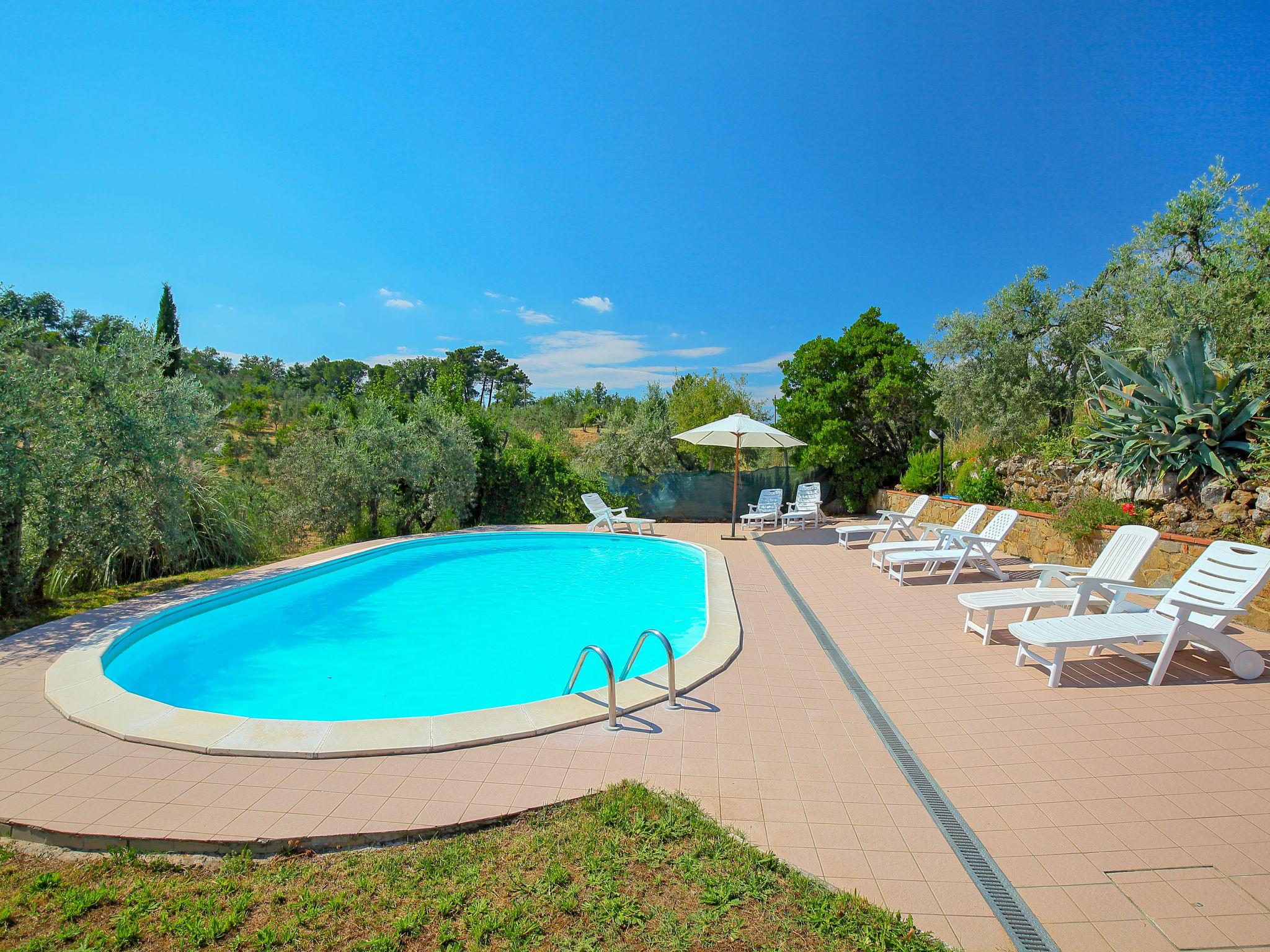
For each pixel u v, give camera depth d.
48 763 3.67
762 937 2.28
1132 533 6.23
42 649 5.86
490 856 2.78
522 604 8.99
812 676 5.20
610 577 10.80
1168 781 3.40
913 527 13.34
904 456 17.83
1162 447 7.71
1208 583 5.06
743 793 3.33
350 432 13.53
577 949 2.22
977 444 15.89
